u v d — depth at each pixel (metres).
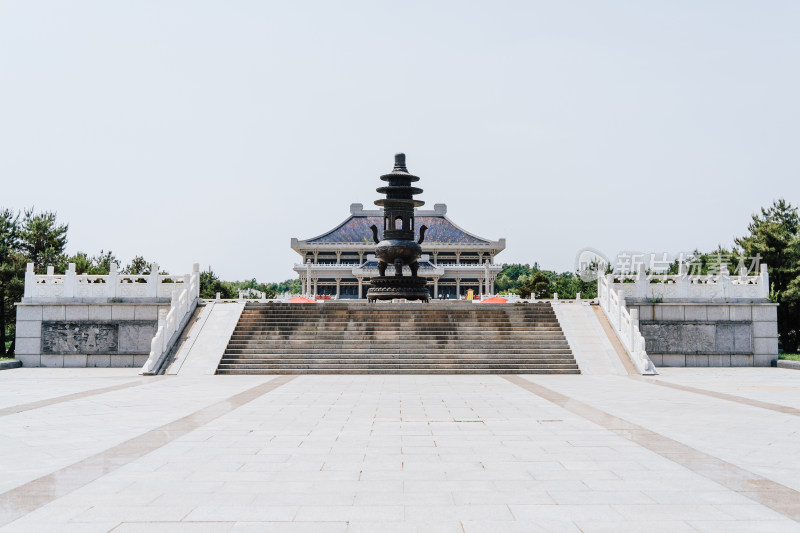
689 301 29.23
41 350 28.72
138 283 29.45
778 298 39.59
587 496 7.55
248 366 24.86
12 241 41.91
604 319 28.56
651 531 6.32
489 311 29.94
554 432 11.77
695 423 12.75
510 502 7.31
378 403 15.92
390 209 40.88
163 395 17.62
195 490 7.82
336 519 6.69
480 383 20.91
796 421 12.97
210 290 72.50
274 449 10.26
